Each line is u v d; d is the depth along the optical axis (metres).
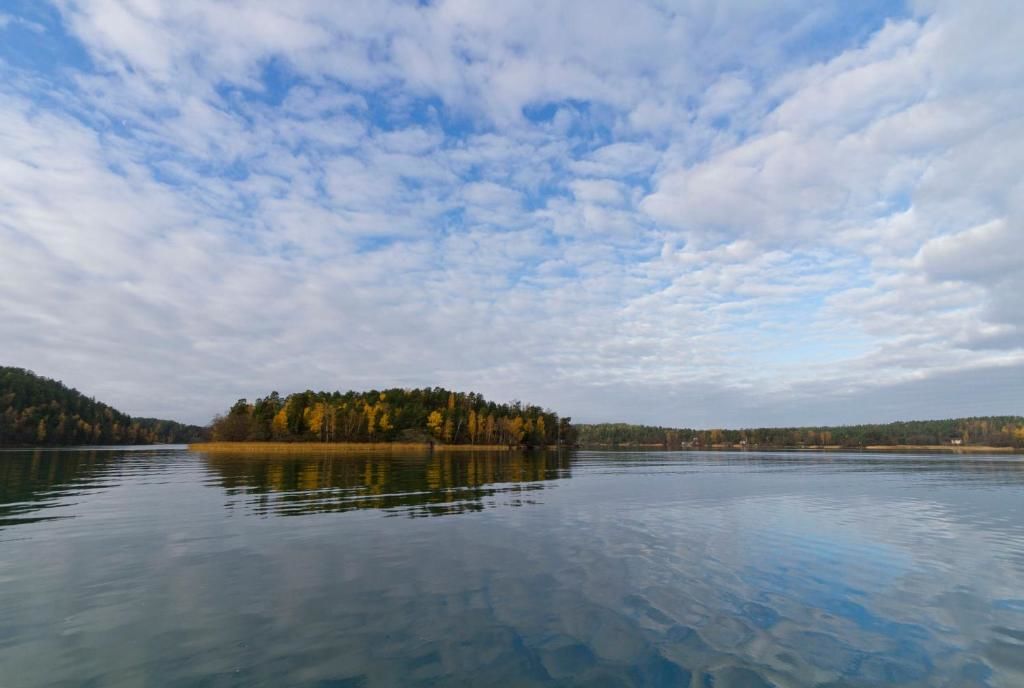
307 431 162.12
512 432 190.75
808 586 13.59
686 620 11.04
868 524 23.61
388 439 171.00
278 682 8.20
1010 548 18.56
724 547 18.25
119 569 14.89
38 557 16.28
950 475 58.88
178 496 32.38
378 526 21.95
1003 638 10.23
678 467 73.94
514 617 11.17
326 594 12.68
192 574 14.41
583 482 45.91
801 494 36.62
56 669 8.64
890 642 10.01
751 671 8.71
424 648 9.55
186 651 9.37
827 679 8.48
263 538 19.31
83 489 36.41
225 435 154.00
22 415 176.25
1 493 33.88
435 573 14.62
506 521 23.50
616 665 8.88
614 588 13.25
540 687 8.11
